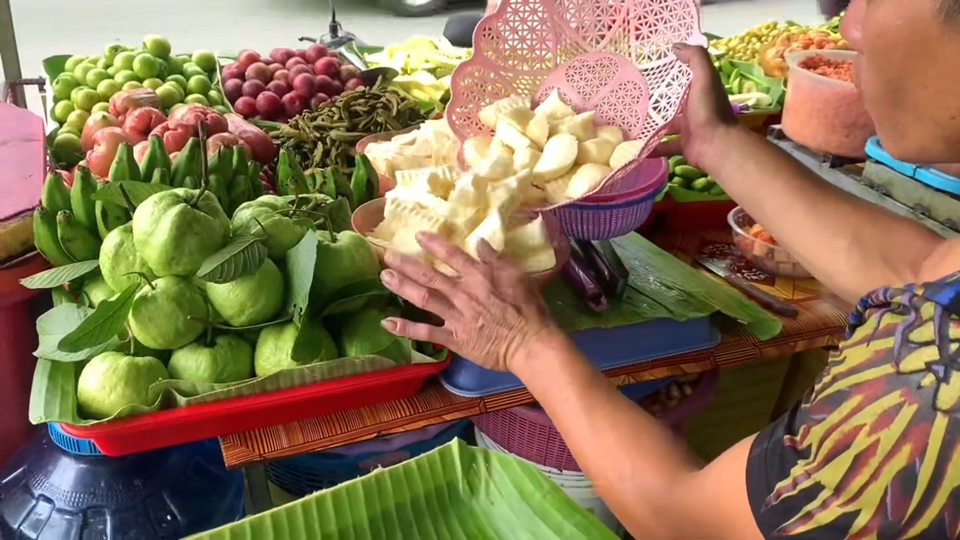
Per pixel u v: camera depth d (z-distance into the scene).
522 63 1.25
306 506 0.81
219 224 1.01
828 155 1.63
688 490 0.68
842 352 0.58
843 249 1.00
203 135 1.06
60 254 1.14
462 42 2.89
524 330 0.81
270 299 1.01
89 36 3.11
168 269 0.98
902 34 0.56
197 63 2.29
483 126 1.24
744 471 0.62
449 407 1.09
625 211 1.11
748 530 0.61
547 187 1.12
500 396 1.11
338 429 1.04
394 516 0.83
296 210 1.11
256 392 0.99
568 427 0.78
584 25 1.23
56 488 1.21
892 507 0.52
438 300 0.83
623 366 1.18
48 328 1.04
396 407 1.08
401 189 1.13
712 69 1.11
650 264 1.37
